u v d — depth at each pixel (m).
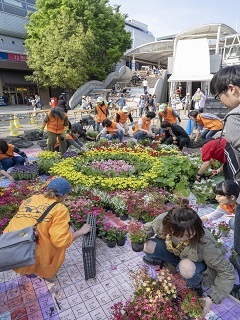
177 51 17.61
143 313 1.83
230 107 1.79
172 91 21.36
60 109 6.06
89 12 22.39
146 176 4.52
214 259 1.88
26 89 32.34
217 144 3.47
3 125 14.34
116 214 3.73
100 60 26.05
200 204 3.94
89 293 2.35
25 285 2.46
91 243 2.42
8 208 3.56
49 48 21.33
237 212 1.85
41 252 2.10
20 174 5.07
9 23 27.19
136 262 2.77
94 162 5.80
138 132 7.81
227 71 1.71
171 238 2.17
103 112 9.35
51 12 23.00
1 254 1.89
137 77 28.39
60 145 6.35
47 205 2.22
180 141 6.89
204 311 1.82
